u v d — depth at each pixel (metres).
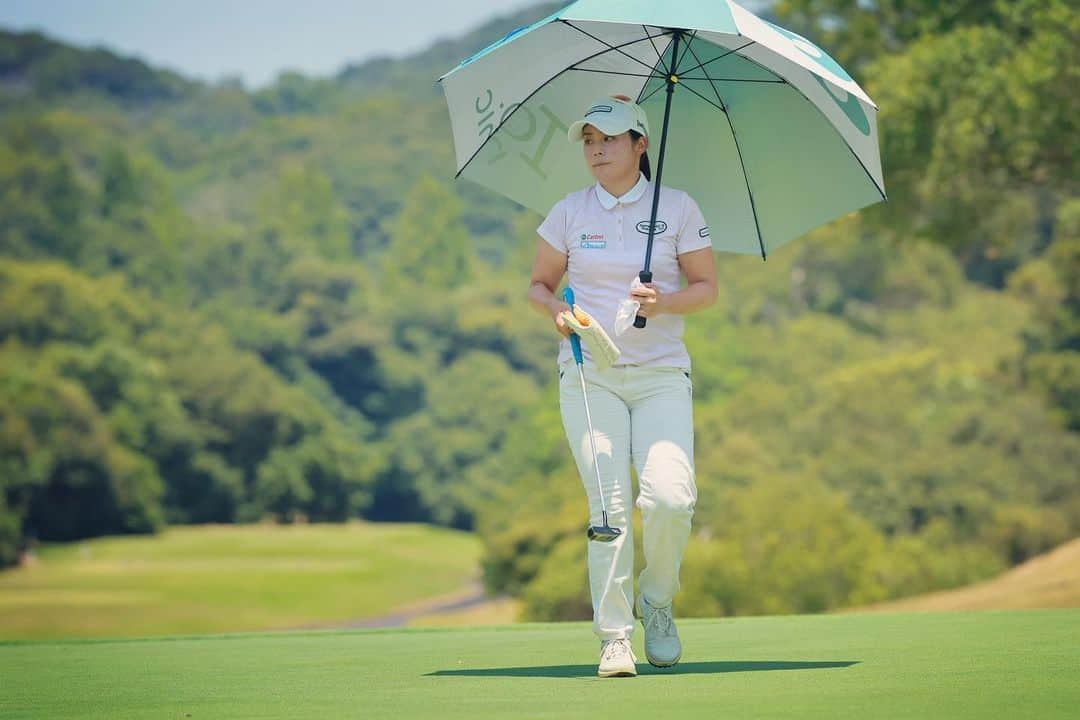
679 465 14.95
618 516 15.04
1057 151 55.81
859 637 19.06
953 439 148.00
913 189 60.91
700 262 15.70
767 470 155.25
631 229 15.62
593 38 16.38
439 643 20.80
